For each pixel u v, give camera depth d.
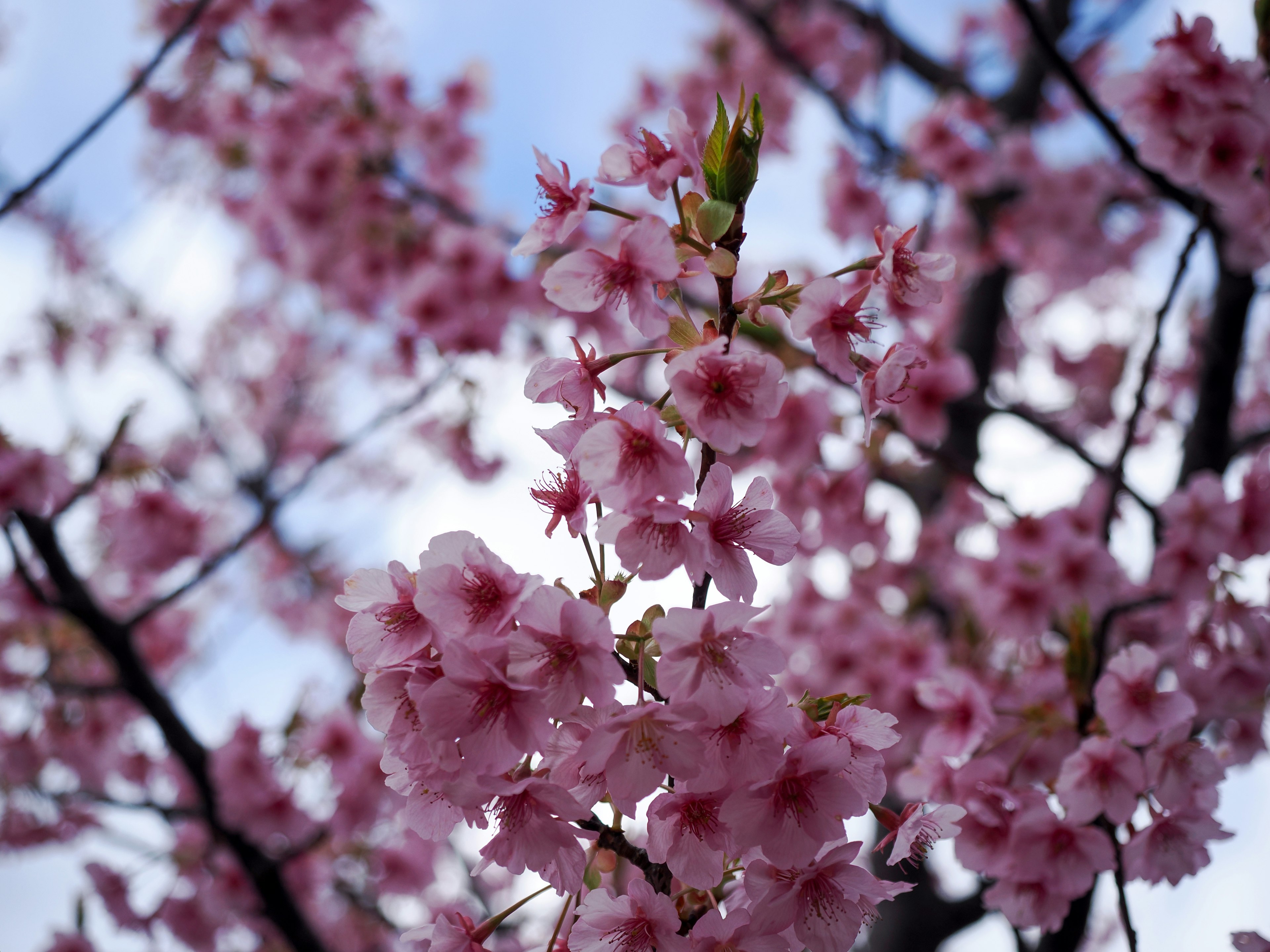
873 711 1.61
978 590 4.28
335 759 4.66
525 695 1.35
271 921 4.75
